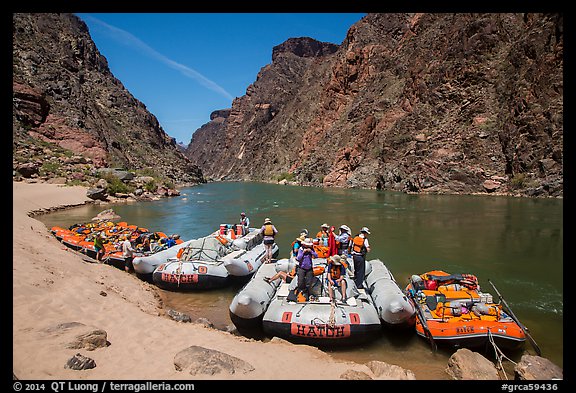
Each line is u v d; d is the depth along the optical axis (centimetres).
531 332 768
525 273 1180
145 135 7988
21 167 3262
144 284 1020
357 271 864
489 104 4597
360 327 703
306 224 2158
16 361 452
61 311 632
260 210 2872
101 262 1172
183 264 1034
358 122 7306
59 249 1073
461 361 590
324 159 7688
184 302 946
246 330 780
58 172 3569
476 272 1195
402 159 5234
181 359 503
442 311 724
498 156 4194
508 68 4541
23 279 710
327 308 732
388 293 785
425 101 5481
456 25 5406
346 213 2648
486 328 673
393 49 8100
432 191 4356
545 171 3581
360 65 8525
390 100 6825
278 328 719
